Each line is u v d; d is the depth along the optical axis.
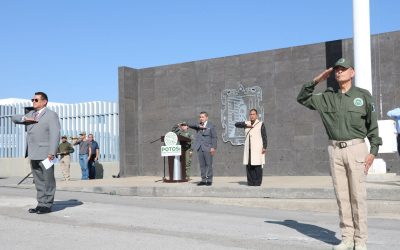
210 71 19.69
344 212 6.22
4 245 6.72
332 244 6.89
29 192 13.97
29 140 9.39
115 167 21.33
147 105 21.14
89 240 7.05
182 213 9.87
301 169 17.73
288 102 18.03
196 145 13.57
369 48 14.77
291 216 9.84
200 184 13.46
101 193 14.17
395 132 12.88
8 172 23.92
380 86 16.41
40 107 9.34
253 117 13.00
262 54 18.58
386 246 6.81
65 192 14.39
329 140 6.28
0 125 24.59
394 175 13.94
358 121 6.05
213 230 7.95
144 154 21.14
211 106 19.61
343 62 6.13
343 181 6.20
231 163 19.06
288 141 18.00
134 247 6.62
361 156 6.05
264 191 12.08
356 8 14.77
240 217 9.47
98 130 21.84
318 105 6.27
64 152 19.22
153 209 10.41
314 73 17.58
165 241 7.02
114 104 21.47
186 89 20.22
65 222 8.55
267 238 7.30
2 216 9.15
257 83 18.64
